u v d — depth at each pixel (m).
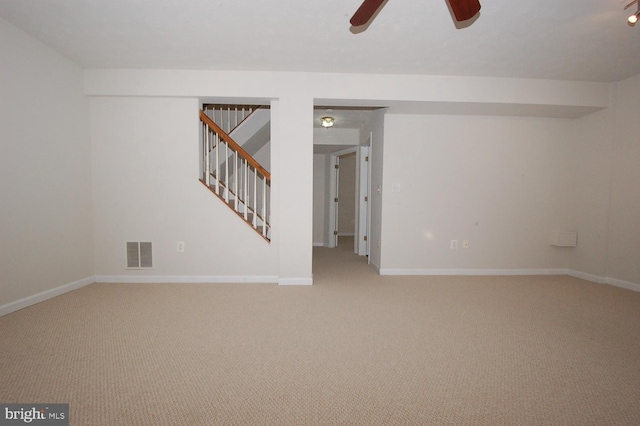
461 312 2.73
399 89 3.46
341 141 5.76
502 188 4.15
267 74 3.40
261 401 1.51
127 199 3.53
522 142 4.12
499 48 2.82
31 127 2.77
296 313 2.67
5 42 2.53
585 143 4.00
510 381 1.71
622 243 3.62
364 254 5.64
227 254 3.62
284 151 3.48
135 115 3.48
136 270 3.58
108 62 3.20
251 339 2.17
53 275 3.02
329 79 3.43
